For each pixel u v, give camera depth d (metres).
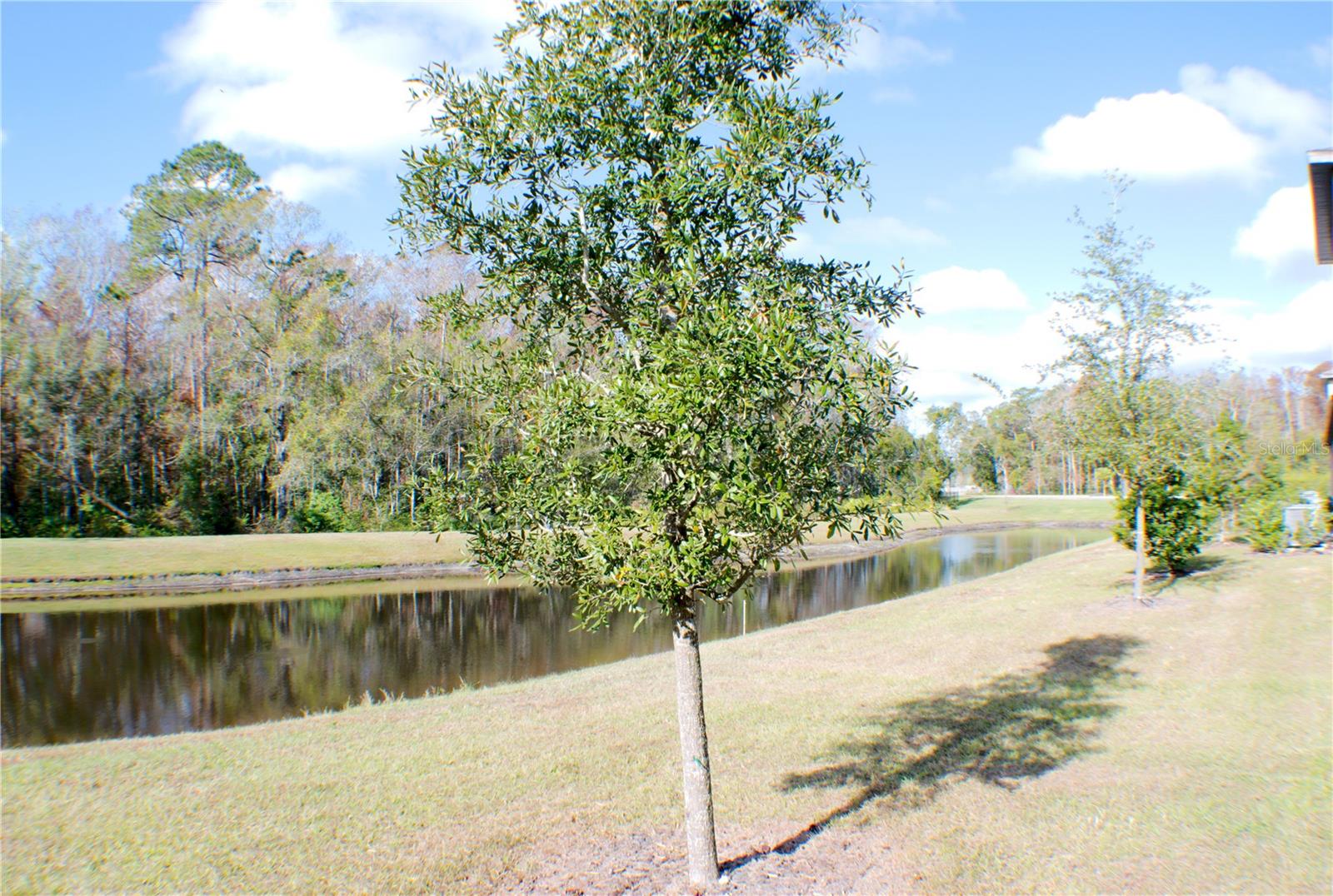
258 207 49.38
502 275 6.39
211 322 47.56
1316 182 10.94
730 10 6.35
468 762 8.94
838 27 6.66
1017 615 16.66
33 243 44.12
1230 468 19.08
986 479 96.44
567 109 6.18
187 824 7.29
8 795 7.95
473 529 6.14
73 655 19.80
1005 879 6.02
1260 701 9.74
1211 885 5.75
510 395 6.31
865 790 7.91
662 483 5.80
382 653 19.94
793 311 5.31
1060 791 7.55
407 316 45.50
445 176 6.32
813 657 13.98
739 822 7.32
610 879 6.25
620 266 6.35
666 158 6.09
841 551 43.28
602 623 6.26
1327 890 5.61
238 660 19.17
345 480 46.25
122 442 45.25
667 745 9.45
